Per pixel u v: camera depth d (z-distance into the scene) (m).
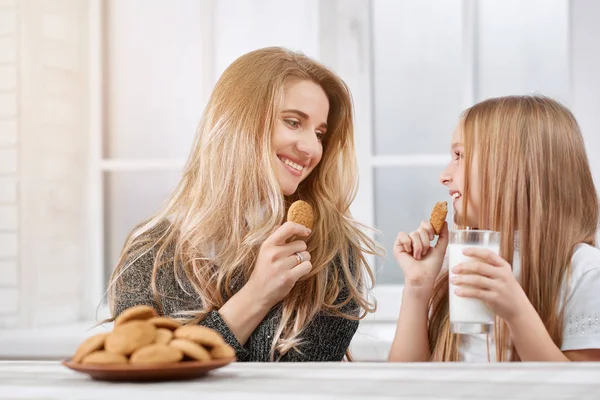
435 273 1.78
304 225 1.68
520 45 2.80
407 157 2.83
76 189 3.00
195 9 3.04
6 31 2.87
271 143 1.83
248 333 1.67
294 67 1.88
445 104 2.88
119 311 1.79
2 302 2.84
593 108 2.60
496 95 2.82
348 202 2.01
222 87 1.91
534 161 1.71
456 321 1.37
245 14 2.97
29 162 2.85
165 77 3.07
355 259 1.98
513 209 1.71
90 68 3.04
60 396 0.92
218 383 0.99
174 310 1.77
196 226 1.82
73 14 2.99
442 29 2.88
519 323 1.37
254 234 1.78
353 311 1.92
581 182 1.75
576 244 1.70
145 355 1.00
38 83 2.86
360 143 2.84
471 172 1.78
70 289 2.97
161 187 3.04
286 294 1.68
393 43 2.90
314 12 2.89
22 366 1.26
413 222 2.87
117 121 3.09
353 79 2.84
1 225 2.85
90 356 1.02
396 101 2.90
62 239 2.94
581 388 0.91
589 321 1.60
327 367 1.15
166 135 3.07
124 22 3.09
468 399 0.86
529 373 1.03
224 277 1.80
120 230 3.06
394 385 0.95
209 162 1.87
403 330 1.76
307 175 1.92
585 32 2.61
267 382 1.00
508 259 1.71
